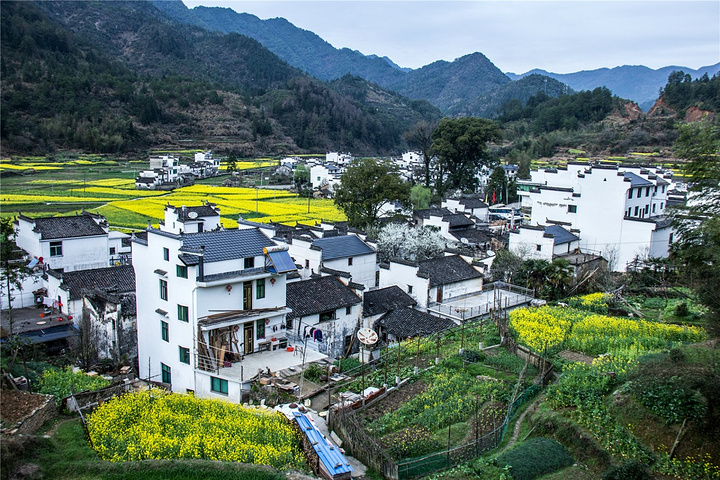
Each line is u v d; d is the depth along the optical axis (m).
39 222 56.19
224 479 21.42
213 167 177.12
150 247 36.66
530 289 55.53
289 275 46.91
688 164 31.55
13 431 22.61
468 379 32.25
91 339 42.69
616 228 63.78
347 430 25.06
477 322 47.25
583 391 25.95
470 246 77.88
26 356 34.59
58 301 48.88
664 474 20.48
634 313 46.41
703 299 30.80
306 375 34.12
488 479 21.39
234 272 35.66
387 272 54.19
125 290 48.66
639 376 24.28
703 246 31.48
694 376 22.16
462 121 122.19
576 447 23.09
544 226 61.97
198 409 27.98
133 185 135.50
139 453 22.94
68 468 21.67
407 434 25.41
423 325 45.78
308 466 23.30
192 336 34.12
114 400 27.61
